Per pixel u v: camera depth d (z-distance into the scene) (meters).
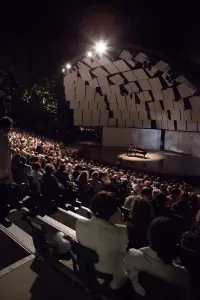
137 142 33.62
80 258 3.38
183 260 3.24
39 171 7.52
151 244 2.72
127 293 3.27
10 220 5.62
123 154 29.38
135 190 9.19
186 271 2.72
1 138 4.71
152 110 29.50
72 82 30.81
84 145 34.56
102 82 28.50
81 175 7.80
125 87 28.55
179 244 3.36
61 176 8.26
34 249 4.55
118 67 25.97
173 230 2.69
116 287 3.22
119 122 33.06
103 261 3.12
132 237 3.94
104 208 3.08
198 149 29.12
